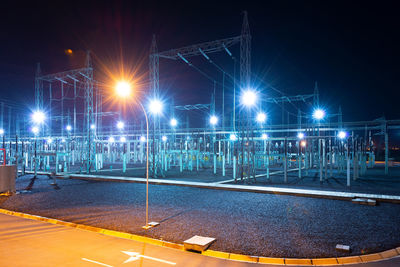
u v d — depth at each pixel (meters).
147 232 9.84
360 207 13.48
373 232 9.64
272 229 10.09
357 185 21.31
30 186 22.53
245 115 23.47
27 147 44.78
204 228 10.25
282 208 13.41
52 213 13.04
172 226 10.56
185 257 7.70
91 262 7.27
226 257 7.72
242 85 22.55
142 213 12.71
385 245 8.38
